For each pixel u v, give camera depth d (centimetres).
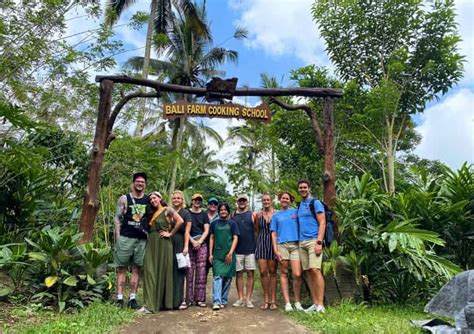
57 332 402
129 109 988
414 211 679
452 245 685
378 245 629
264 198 591
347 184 716
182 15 1950
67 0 810
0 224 658
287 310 535
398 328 441
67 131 848
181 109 660
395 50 1250
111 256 576
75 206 799
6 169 653
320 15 1325
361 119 1259
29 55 746
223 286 576
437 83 1233
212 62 2098
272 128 1264
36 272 534
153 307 518
